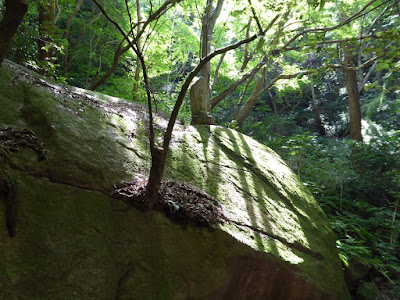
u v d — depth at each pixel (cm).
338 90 1692
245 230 264
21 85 258
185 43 1060
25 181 186
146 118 366
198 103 472
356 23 827
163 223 222
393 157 776
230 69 1085
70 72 845
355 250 457
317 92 1717
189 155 329
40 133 225
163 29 884
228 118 1171
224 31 988
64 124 244
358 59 1420
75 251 180
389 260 511
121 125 305
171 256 212
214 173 322
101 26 841
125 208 215
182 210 234
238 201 299
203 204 255
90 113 290
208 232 235
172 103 726
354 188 709
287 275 260
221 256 231
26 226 171
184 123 460
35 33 461
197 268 218
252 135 1108
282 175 404
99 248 189
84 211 197
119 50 603
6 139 200
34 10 539
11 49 407
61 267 170
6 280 151
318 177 683
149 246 208
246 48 881
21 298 152
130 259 197
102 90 829
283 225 310
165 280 201
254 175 362
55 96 277
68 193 198
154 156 215
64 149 221
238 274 239
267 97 1730
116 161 250
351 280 416
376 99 1362
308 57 1563
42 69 446
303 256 292
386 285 450
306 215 362
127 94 777
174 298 199
